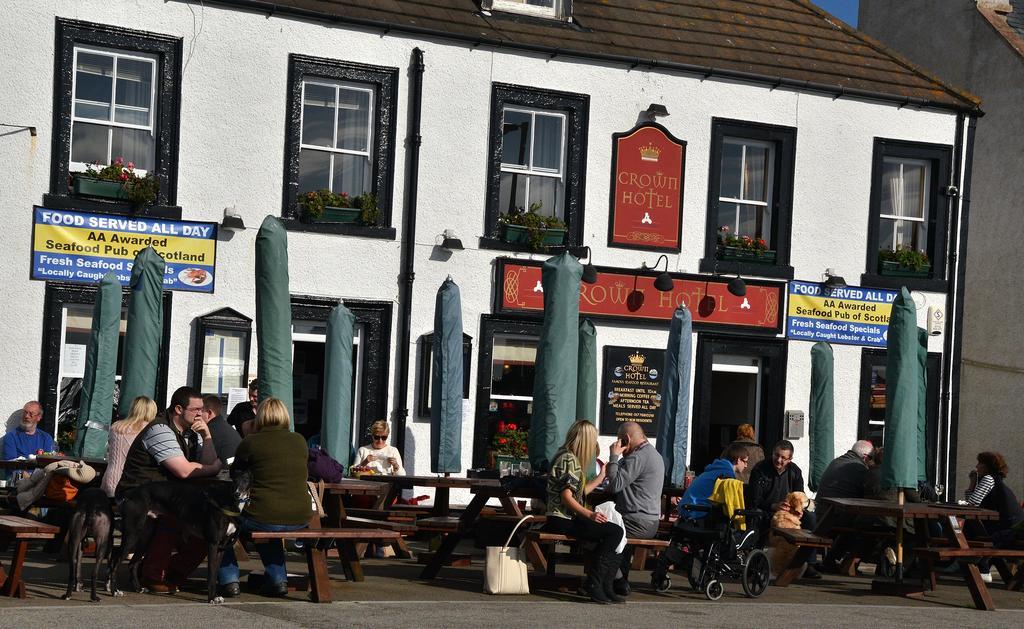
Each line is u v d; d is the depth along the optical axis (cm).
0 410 1645
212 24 1764
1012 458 2295
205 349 1747
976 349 2370
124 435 1168
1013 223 2317
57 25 1678
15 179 1659
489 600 1116
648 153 1997
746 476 1591
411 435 1853
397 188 1861
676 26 2103
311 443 1642
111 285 1426
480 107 1905
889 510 1310
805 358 2089
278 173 1795
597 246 1967
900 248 2152
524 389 1936
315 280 1809
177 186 1744
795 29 2220
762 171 2098
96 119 1723
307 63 1812
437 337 1572
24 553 1001
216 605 997
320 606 1017
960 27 2427
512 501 1389
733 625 1028
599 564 1140
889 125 2148
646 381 1983
